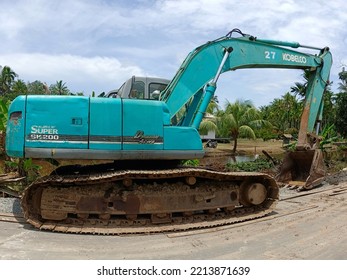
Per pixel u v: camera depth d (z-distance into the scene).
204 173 7.07
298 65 10.58
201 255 5.54
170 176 6.89
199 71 8.51
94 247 5.88
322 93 11.43
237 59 9.20
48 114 6.70
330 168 17.47
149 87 8.23
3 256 5.34
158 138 7.10
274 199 8.00
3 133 11.66
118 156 6.86
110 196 6.74
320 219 7.72
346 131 26.41
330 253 5.59
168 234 6.62
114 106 6.91
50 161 7.98
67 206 6.69
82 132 6.74
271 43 10.09
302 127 11.30
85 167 7.96
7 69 67.88
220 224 7.20
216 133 36.25
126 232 6.57
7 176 10.23
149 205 6.85
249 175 7.42
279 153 31.98
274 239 6.34
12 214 7.70
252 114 34.41
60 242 6.08
